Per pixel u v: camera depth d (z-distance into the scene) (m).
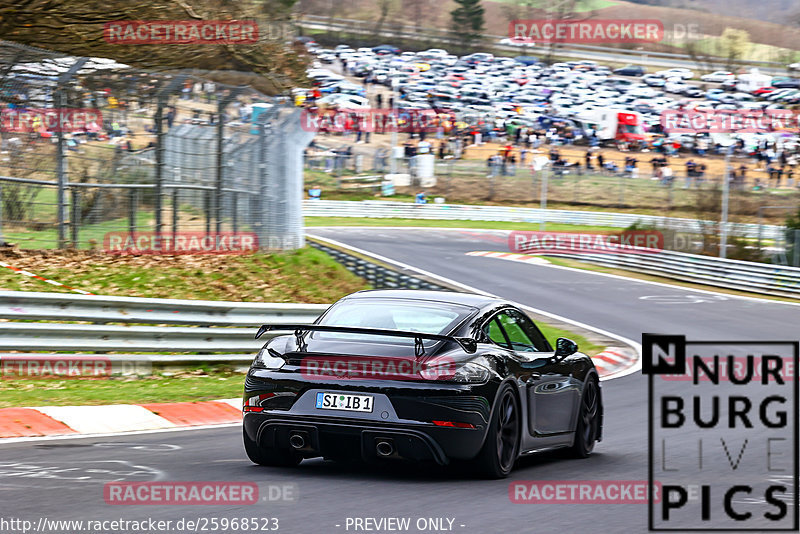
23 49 61.66
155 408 36.44
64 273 62.22
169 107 71.75
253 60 86.44
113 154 70.06
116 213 70.00
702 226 146.38
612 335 80.31
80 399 37.47
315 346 24.06
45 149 66.50
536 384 26.52
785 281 120.75
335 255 102.25
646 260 140.88
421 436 22.73
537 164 191.38
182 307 47.06
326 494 21.36
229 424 35.22
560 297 106.62
